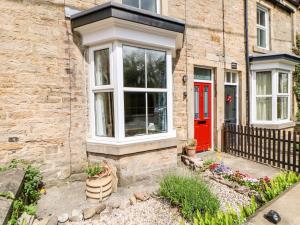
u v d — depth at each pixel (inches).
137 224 127.3
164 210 140.3
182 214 135.5
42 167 163.2
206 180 180.4
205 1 259.6
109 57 172.7
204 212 129.8
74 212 130.3
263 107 317.7
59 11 168.7
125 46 173.6
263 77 315.6
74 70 176.4
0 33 147.6
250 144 255.8
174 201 139.7
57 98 169.0
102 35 167.6
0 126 148.4
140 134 184.5
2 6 148.3
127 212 137.9
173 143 199.2
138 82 182.1
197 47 252.2
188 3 243.1
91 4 183.0
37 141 161.5
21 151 155.4
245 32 305.3
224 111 287.3
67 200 147.6
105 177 149.3
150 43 181.3
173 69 233.1
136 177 178.2
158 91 193.5
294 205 120.1
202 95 268.5
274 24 351.3
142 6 216.8
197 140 263.1
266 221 105.0
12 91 152.0
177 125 236.7
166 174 172.2
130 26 167.2
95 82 184.4
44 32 163.0
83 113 181.5
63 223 125.1
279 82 319.6
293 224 102.7
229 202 153.4
